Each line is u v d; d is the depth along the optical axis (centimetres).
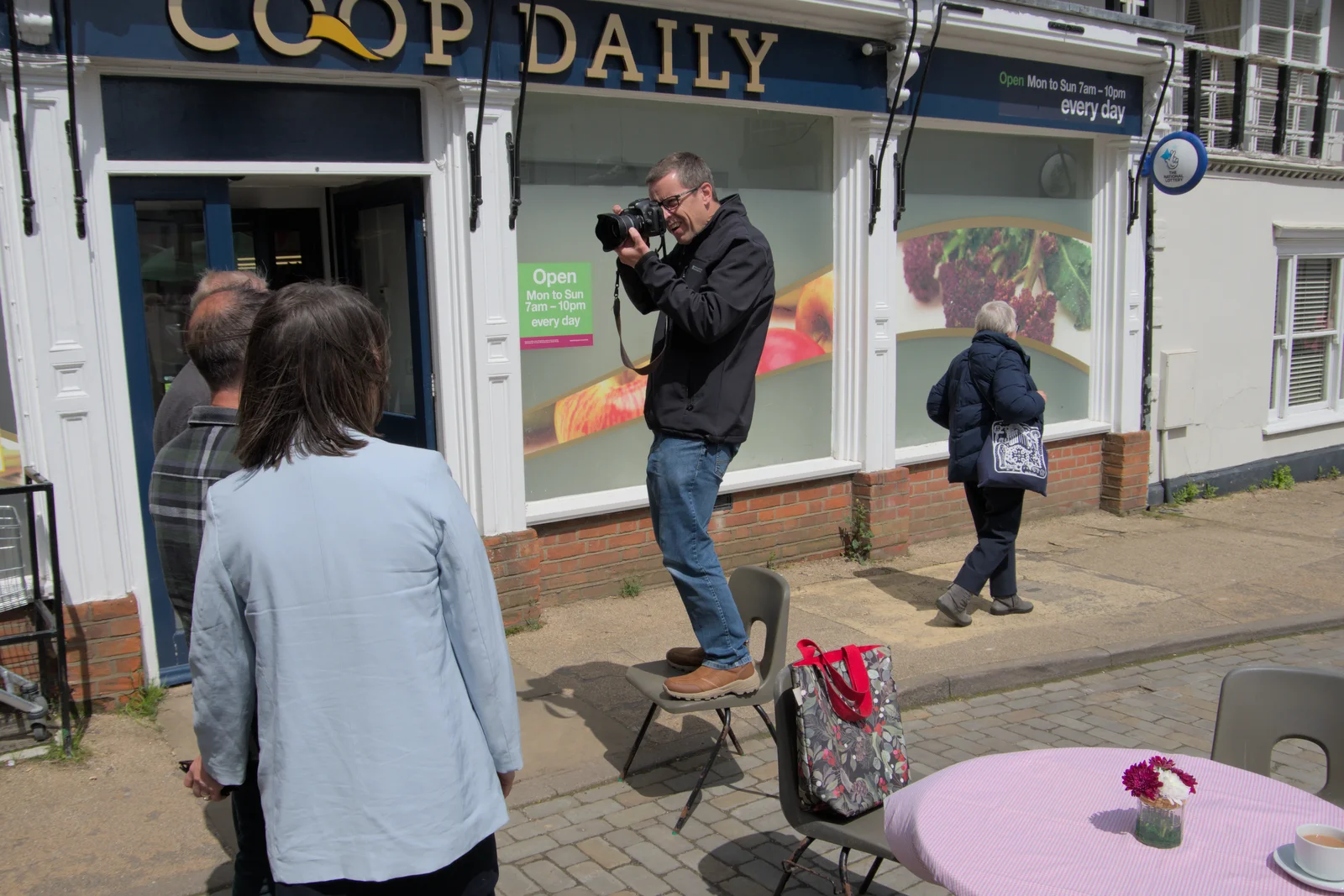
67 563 432
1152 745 447
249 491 187
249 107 471
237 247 594
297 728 182
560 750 425
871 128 669
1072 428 848
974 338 579
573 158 582
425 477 189
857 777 296
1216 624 597
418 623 186
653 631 561
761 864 348
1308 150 1081
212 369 235
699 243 354
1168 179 796
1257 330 983
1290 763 436
